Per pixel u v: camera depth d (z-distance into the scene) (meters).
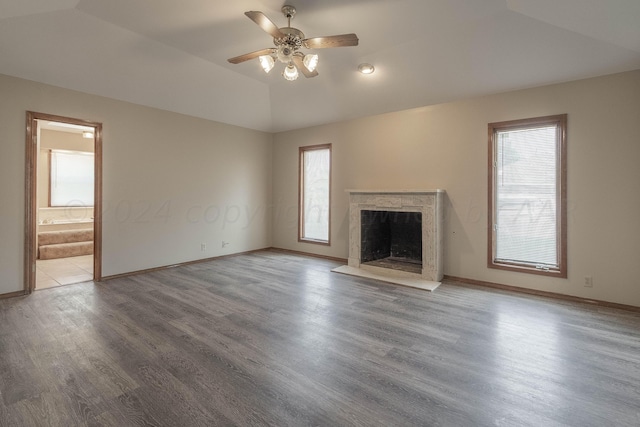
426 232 4.35
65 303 3.44
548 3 2.62
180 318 3.05
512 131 3.99
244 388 1.96
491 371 2.17
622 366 2.22
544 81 3.64
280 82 4.91
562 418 1.71
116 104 4.45
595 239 3.46
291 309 3.31
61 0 2.82
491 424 1.67
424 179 4.66
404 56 3.79
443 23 3.17
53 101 3.89
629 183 3.28
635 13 2.45
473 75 3.80
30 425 1.64
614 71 3.30
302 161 6.30
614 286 3.38
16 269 3.68
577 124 3.53
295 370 2.17
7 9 2.85
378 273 4.71
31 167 3.75
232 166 6.01
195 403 1.82
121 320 2.99
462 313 3.21
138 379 2.04
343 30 3.31
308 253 6.18
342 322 2.98
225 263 5.48
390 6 2.90
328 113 5.46
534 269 3.82
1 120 3.54
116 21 3.21
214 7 2.97
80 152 7.00
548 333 2.75
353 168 5.46
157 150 4.91
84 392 1.90
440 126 4.50
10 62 3.44
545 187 3.79
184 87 4.59
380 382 2.04
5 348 2.43
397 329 2.83
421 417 1.72
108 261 4.42
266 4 2.90
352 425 1.66
